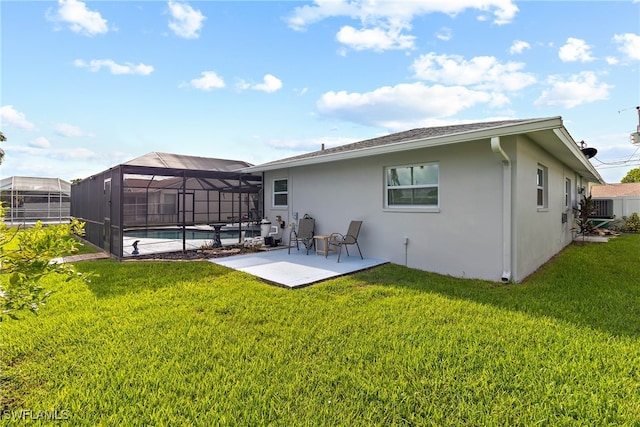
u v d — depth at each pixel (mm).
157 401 2350
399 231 7117
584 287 5309
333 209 8523
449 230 6301
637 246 10430
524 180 5930
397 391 2451
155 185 18516
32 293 2107
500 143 5637
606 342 3240
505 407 2273
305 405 2309
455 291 5035
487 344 3209
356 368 2773
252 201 19234
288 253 8523
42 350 3072
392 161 7227
